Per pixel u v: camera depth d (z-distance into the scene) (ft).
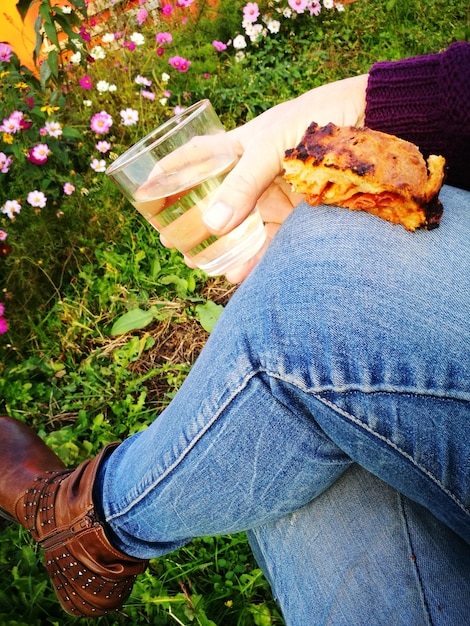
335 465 2.84
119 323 6.79
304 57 11.14
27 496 4.22
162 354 6.62
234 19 12.08
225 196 3.04
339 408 2.38
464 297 2.41
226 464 2.75
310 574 3.18
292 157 2.68
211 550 4.84
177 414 2.88
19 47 12.99
